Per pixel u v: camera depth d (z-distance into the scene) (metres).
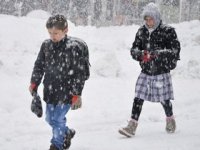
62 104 6.23
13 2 36.19
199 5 43.09
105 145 7.17
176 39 7.58
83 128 8.59
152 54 7.61
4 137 7.64
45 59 6.32
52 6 37.81
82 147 6.98
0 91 11.13
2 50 17.69
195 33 24.66
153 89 7.74
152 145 7.14
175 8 40.16
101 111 9.95
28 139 7.64
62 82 6.21
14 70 14.46
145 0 38.91
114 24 37.53
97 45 21.27
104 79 14.44
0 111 9.39
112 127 8.77
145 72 7.78
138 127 8.70
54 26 6.02
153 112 10.08
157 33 7.59
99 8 37.97
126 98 11.68
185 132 8.18
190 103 11.26
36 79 6.38
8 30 19.70
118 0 38.38
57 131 6.32
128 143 7.31
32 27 20.81
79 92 6.18
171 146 7.05
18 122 8.70
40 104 6.18
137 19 38.75
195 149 6.83
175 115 9.90
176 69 16.05
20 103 10.27
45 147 7.07
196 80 15.14
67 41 6.20
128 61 18.00
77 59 6.16
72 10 37.91
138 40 7.77
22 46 18.52
